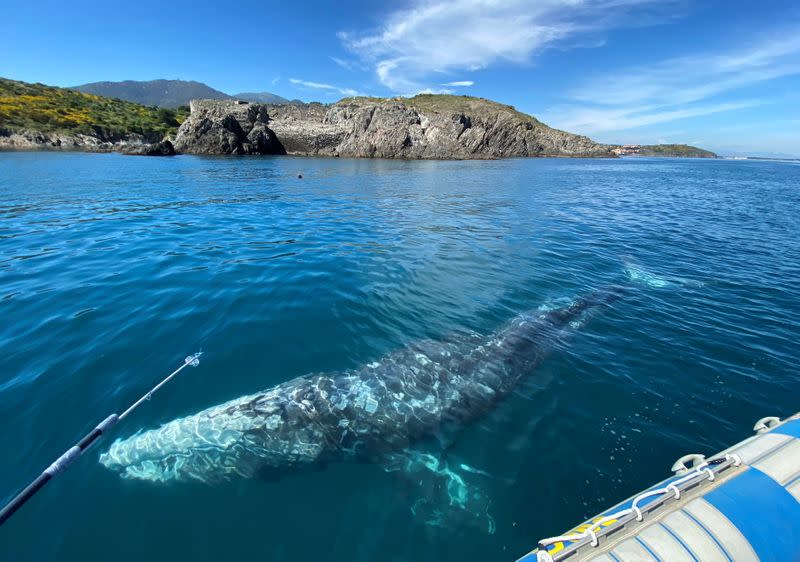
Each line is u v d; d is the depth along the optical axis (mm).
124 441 4441
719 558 2805
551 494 4059
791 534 2971
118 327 6863
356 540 3588
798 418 4062
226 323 7156
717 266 11617
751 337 7281
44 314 7246
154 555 3355
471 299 8680
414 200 23500
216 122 66188
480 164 60781
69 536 3451
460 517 3830
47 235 12859
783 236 15930
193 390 5305
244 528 3645
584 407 5324
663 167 79562
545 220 18297
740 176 55594
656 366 6293
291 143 73500
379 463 4469
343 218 17406
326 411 4918
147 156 58438
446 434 4844
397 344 6633
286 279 9445
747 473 3439
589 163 79438
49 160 45719
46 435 4453
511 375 5906
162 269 9867
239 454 4383
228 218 16688
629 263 11727
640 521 3092
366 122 73750
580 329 7441
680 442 4742
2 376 5414
